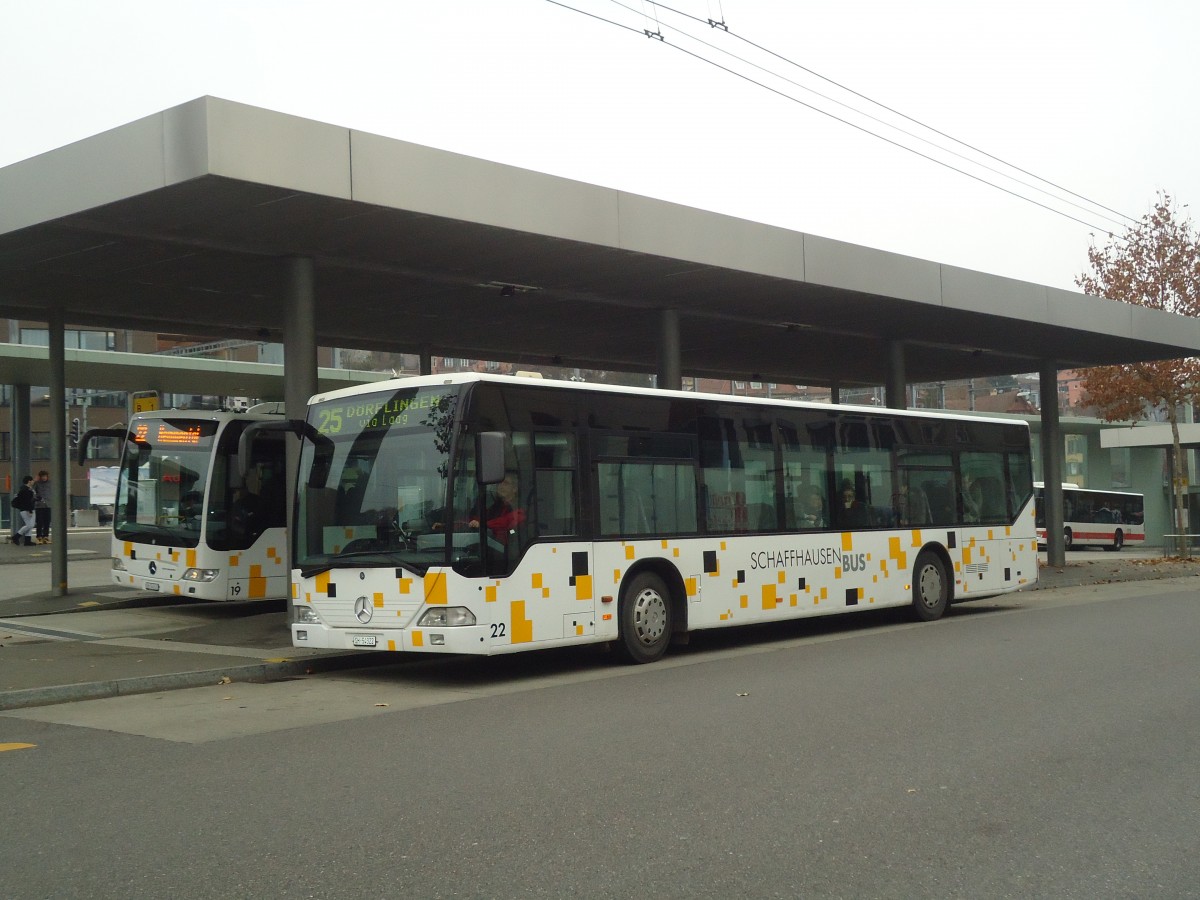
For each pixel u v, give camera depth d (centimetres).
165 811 629
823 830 580
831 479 1573
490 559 1128
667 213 1593
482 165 1388
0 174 1375
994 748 773
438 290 1814
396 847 554
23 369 3027
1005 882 503
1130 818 604
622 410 1295
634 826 588
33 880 509
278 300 1833
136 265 1570
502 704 1013
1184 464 5538
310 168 1236
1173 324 2594
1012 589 1873
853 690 1030
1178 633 1484
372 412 1192
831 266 1828
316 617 1184
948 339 2478
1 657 1297
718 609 1377
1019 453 1922
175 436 1845
